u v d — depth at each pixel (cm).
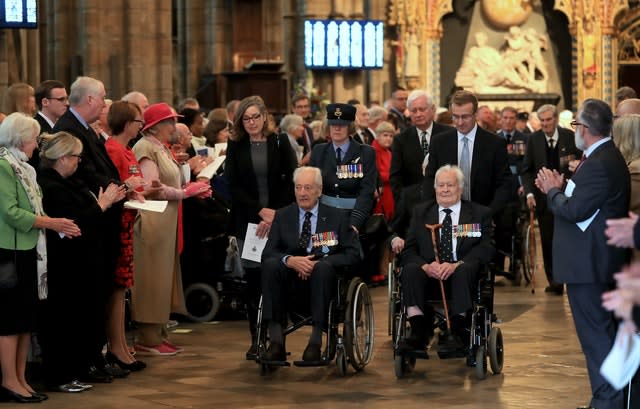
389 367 1062
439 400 919
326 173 1115
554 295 1562
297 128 1605
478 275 1009
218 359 1110
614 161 830
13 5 1733
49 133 1025
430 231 1035
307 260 1012
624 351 531
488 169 1093
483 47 3002
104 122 1167
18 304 905
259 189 1116
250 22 3112
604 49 2984
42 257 919
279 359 1012
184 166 1267
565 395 935
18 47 2333
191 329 1302
